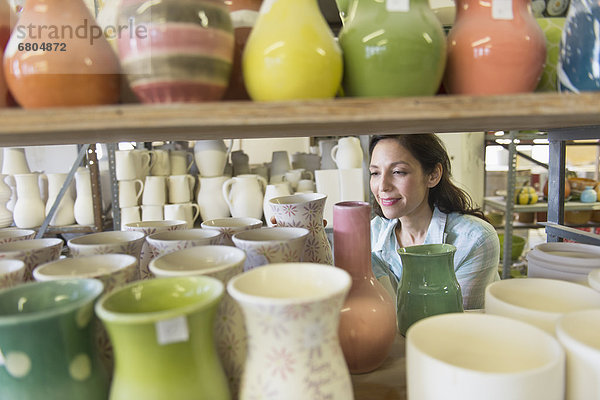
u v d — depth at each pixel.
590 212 2.21
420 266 0.59
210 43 0.36
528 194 2.19
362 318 0.49
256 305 0.32
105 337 0.42
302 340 0.34
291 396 0.34
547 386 0.31
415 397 0.34
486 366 0.39
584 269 0.53
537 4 0.58
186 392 0.33
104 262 0.45
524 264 2.26
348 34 0.41
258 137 0.70
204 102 0.36
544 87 0.50
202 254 0.46
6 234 0.62
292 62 0.36
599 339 0.39
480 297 0.98
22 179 1.55
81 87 0.37
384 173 1.05
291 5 0.38
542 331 0.37
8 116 0.32
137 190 1.64
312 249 0.57
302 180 1.65
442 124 0.51
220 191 1.59
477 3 0.42
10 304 0.37
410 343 0.36
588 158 3.48
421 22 0.40
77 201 1.62
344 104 0.34
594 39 0.42
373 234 1.29
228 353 0.42
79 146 1.87
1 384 0.34
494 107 0.35
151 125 0.33
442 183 1.13
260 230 0.52
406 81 0.40
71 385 0.35
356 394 0.47
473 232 1.02
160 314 0.30
